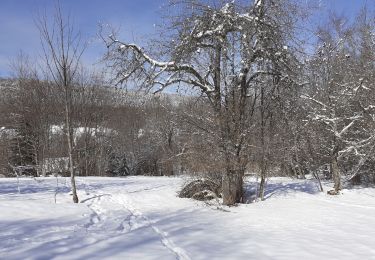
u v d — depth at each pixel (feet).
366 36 75.31
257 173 57.16
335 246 29.66
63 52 52.29
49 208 46.75
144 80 52.75
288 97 56.13
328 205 51.34
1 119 142.51
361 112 65.31
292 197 58.75
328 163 75.72
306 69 58.85
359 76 68.95
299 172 91.15
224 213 46.06
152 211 48.67
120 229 38.01
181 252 28.04
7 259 25.40
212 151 53.42
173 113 57.11
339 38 71.41
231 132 51.80
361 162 66.23
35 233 33.81
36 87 145.38
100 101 153.89
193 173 57.00
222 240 31.63
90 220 41.68
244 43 48.62
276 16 50.08
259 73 52.75
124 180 98.53
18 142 137.90
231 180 52.80
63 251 27.66
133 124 171.53
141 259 25.80
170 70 51.13
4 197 57.72
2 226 36.19
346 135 69.72
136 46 51.78
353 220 40.83
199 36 49.67
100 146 155.84
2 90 149.28
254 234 34.06
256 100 54.19
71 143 54.85
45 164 143.02
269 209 48.55
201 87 52.26
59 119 141.59
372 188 67.87
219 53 50.39
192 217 43.57
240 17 48.47
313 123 65.87
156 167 165.89
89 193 66.39
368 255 27.17
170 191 68.74
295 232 34.99
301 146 66.49
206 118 53.21
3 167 131.44
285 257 26.55
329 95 64.69
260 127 54.08
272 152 56.03
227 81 51.57
